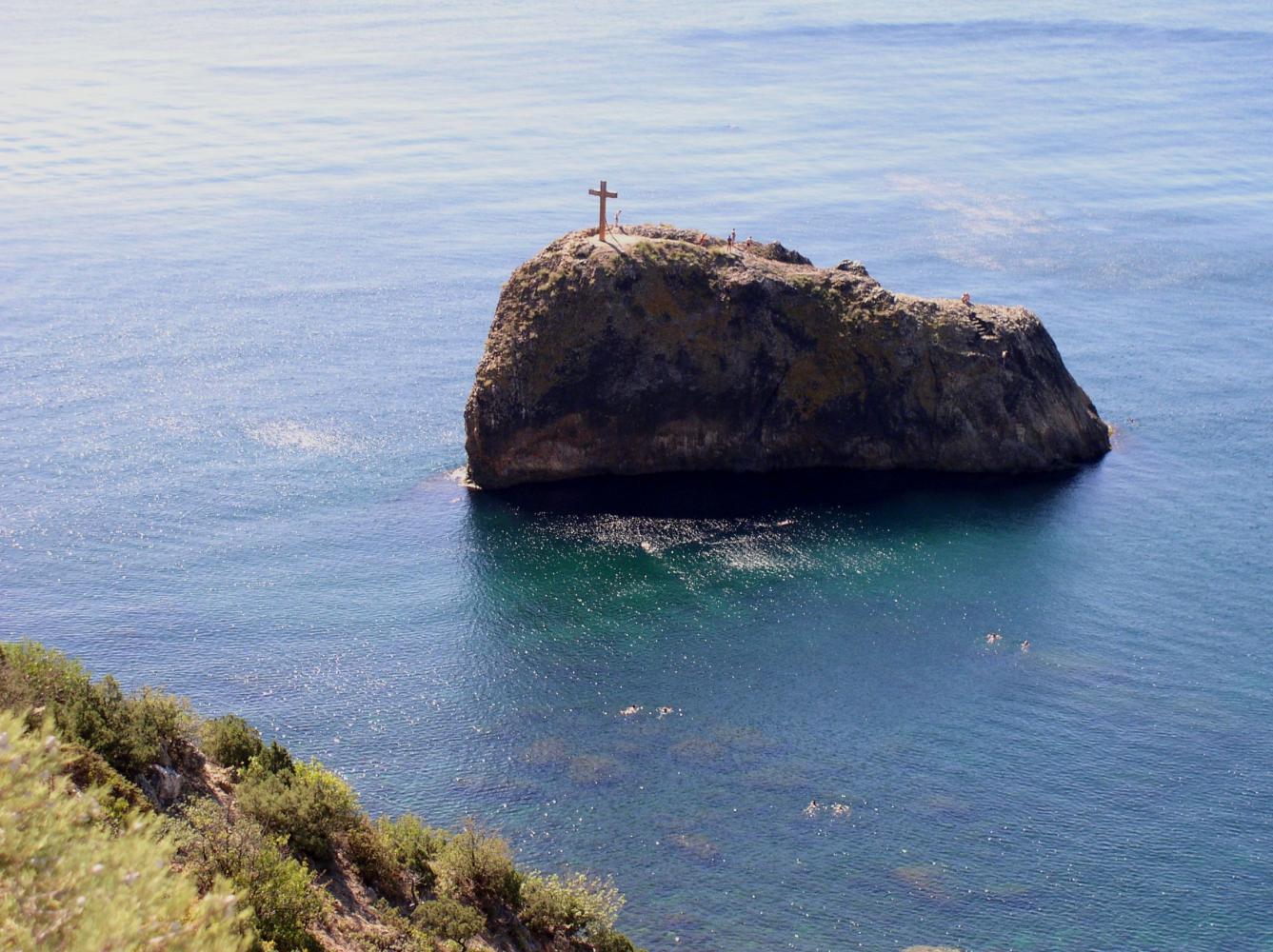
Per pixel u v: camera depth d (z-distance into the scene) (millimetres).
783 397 84688
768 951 43188
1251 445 88812
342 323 115875
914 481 84312
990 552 73812
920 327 86062
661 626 65562
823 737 55906
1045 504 80500
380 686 59688
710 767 53594
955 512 79438
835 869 47281
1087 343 109812
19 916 19828
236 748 40562
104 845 22344
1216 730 56125
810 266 91000
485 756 54312
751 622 66062
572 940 41219
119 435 89562
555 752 54625
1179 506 79750
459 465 86562
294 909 32062
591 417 83375
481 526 77438
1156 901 45812
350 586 69625
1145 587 69438
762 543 75250
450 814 50281
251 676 60250
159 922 21141
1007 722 56969
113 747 34031
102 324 113750
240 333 112375
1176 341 110125
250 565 71750
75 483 81688
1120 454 88188
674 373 83625
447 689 59562
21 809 21969
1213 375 101938
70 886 20766
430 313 119062
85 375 100938
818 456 85875
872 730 56406
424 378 102438
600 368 83062
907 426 85625
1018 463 85688
